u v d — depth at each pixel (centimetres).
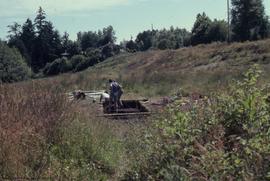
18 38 9644
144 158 752
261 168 546
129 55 8062
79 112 1093
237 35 8194
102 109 2030
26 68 3594
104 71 7062
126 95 3116
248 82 684
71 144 928
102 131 1102
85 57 9281
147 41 12256
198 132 672
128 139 1090
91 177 836
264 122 617
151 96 2981
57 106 976
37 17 9831
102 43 11938
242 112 658
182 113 704
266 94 671
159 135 736
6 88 966
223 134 650
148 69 6500
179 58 6316
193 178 597
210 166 575
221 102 705
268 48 5272
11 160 751
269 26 8269
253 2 8119
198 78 3731
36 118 894
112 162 936
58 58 9544
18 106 903
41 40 9788
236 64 5106
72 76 4478
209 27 8994
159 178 677
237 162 554
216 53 5788
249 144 566
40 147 823
